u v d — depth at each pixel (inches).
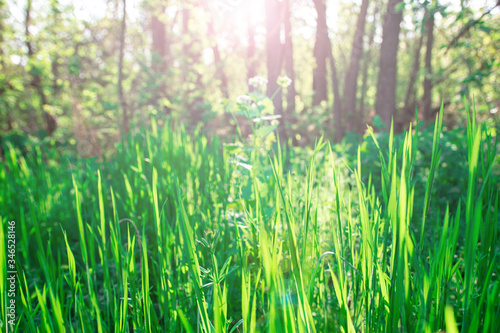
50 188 123.8
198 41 416.2
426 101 521.7
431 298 39.6
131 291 52.0
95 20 479.5
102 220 56.5
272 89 286.8
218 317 40.0
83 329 49.2
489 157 45.6
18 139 361.4
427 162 136.8
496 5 217.6
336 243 45.1
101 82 435.5
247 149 108.3
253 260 65.9
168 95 387.2
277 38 297.0
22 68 458.6
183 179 115.0
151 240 96.2
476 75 219.3
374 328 45.1
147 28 560.1
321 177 105.1
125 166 139.1
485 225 44.2
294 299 43.5
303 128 426.0
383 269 46.3
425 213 45.2
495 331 39.2
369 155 150.3
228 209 85.4
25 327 52.2
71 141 366.3
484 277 45.2
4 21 451.8
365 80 737.6
